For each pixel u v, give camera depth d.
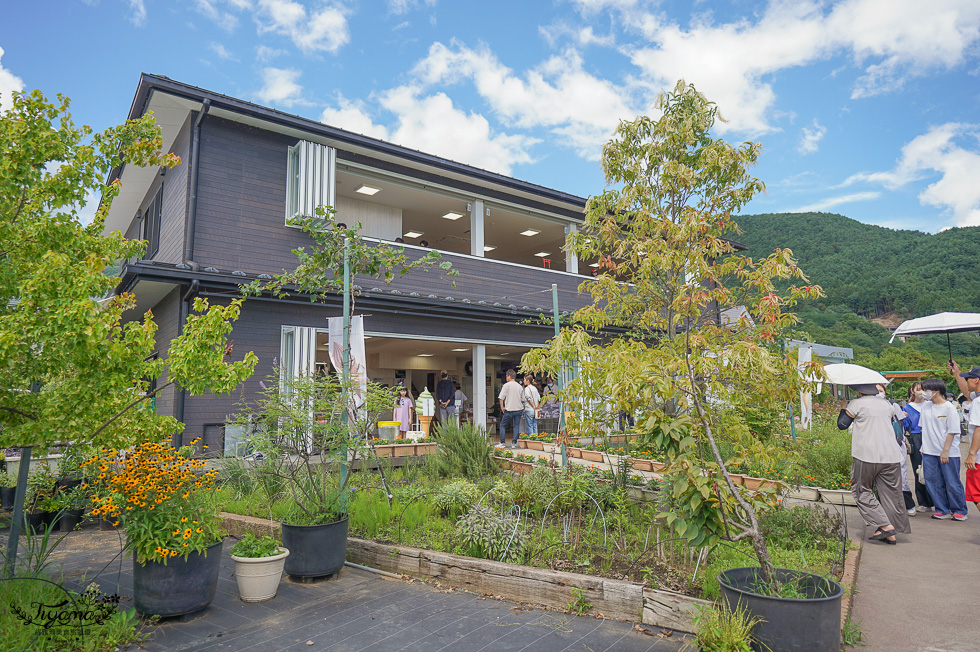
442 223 17.53
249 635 4.00
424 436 12.28
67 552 6.25
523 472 9.77
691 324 6.50
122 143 4.90
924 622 4.09
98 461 4.84
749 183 6.12
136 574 4.23
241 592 4.68
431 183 14.11
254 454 7.33
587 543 5.61
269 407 5.84
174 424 4.83
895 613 4.27
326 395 6.14
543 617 4.31
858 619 4.16
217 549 4.47
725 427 4.64
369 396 6.25
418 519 6.49
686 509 4.20
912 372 27.05
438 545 5.64
